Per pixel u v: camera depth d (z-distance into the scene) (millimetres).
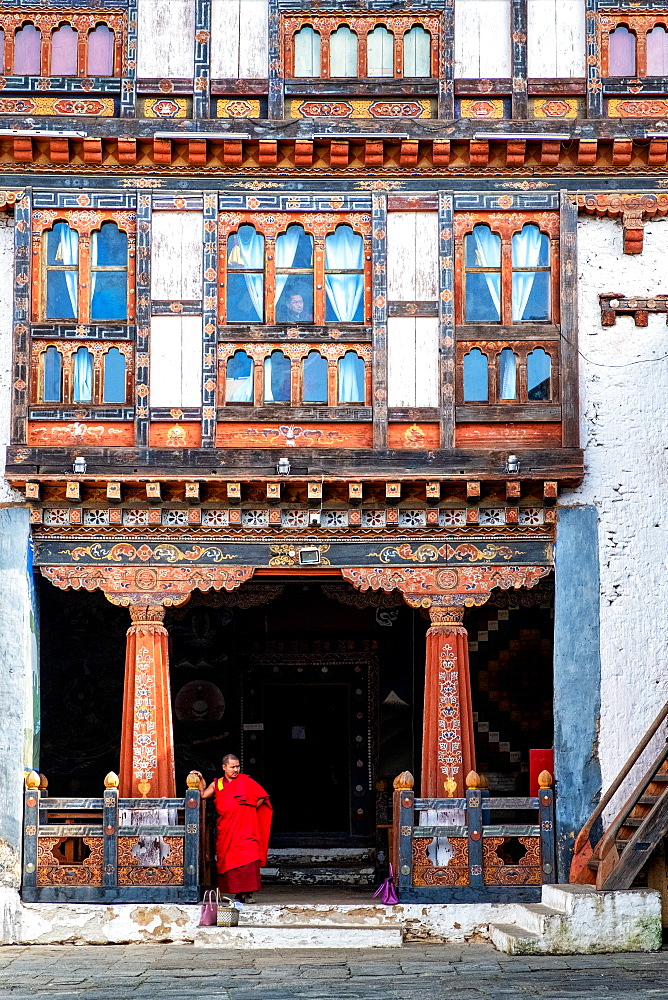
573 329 13539
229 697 17172
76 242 13695
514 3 13867
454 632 13445
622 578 13328
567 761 13070
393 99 13773
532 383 13562
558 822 12961
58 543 13531
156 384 13469
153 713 13312
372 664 17219
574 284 13602
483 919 12781
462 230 13727
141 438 13359
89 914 12781
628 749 13094
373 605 17047
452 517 13562
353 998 9828
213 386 13445
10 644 13219
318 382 13547
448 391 13422
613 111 13750
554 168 13719
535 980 10484
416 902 12820
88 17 13891
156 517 13492
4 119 13641
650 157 13625
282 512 13539
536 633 16703
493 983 10398
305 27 13930
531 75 13797
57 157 13617
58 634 16766
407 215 13711
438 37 13852
